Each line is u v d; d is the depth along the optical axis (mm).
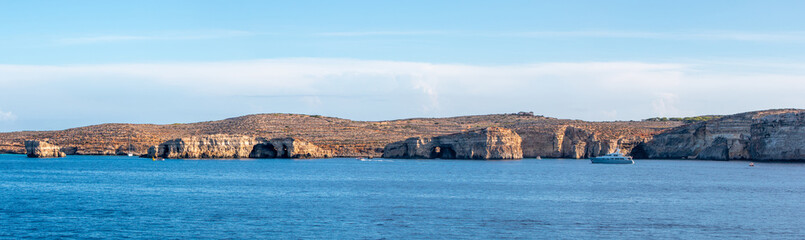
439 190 109562
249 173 157625
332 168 183250
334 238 65625
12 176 142625
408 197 98000
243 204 88875
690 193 106562
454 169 178000
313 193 103812
